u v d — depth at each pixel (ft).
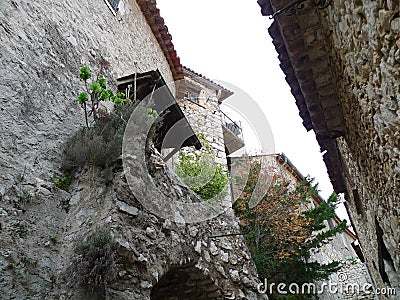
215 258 12.51
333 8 9.44
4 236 7.88
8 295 7.29
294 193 27.66
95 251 8.11
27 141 9.87
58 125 11.30
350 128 12.61
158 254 9.81
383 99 7.73
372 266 20.84
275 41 12.52
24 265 7.89
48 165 10.09
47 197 9.38
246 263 14.12
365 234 19.77
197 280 11.75
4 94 9.81
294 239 24.34
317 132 14.79
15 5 11.71
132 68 20.06
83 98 11.19
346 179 20.10
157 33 26.16
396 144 7.81
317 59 11.70
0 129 9.21
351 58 9.29
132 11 22.99
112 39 18.58
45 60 12.20
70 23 14.94
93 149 10.48
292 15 10.59
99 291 7.86
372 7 6.86
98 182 10.05
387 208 11.02
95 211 9.45
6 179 8.67
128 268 8.67
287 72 13.44
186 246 11.29
